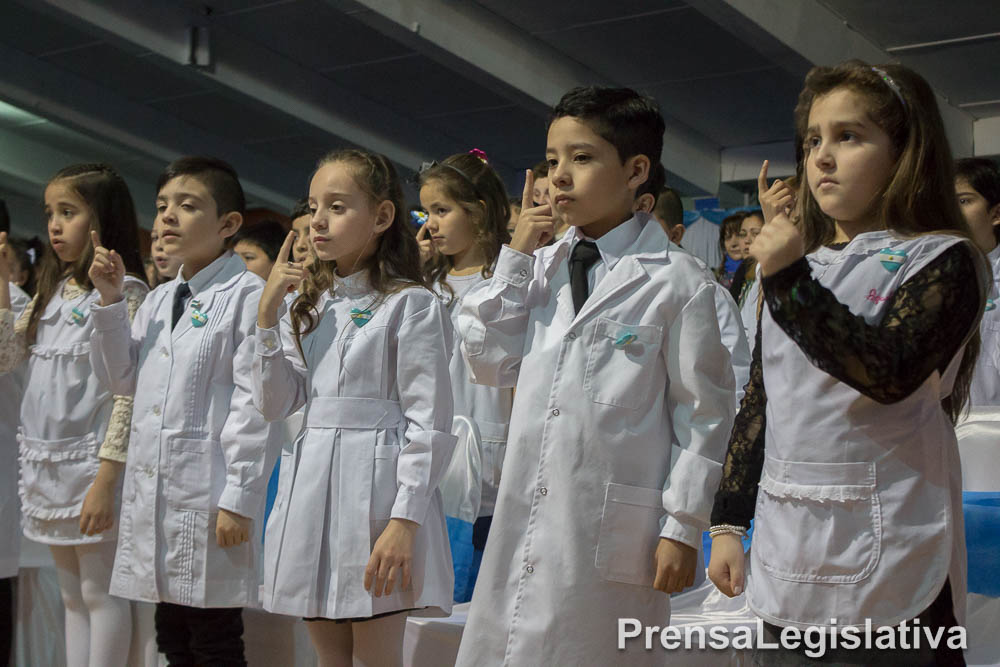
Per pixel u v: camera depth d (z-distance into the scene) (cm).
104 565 275
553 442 177
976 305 134
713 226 831
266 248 406
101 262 265
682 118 952
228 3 756
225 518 243
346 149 227
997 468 247
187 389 255
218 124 1025
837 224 156
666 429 182
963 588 142
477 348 191
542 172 352
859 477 138
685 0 644
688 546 171
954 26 751
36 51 885
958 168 323
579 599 172
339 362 215
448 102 931
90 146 1157
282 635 285
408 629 249
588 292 187
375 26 682
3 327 295
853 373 129
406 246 230
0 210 352
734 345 292
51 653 328
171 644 254
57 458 283
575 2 718
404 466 207
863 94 143
